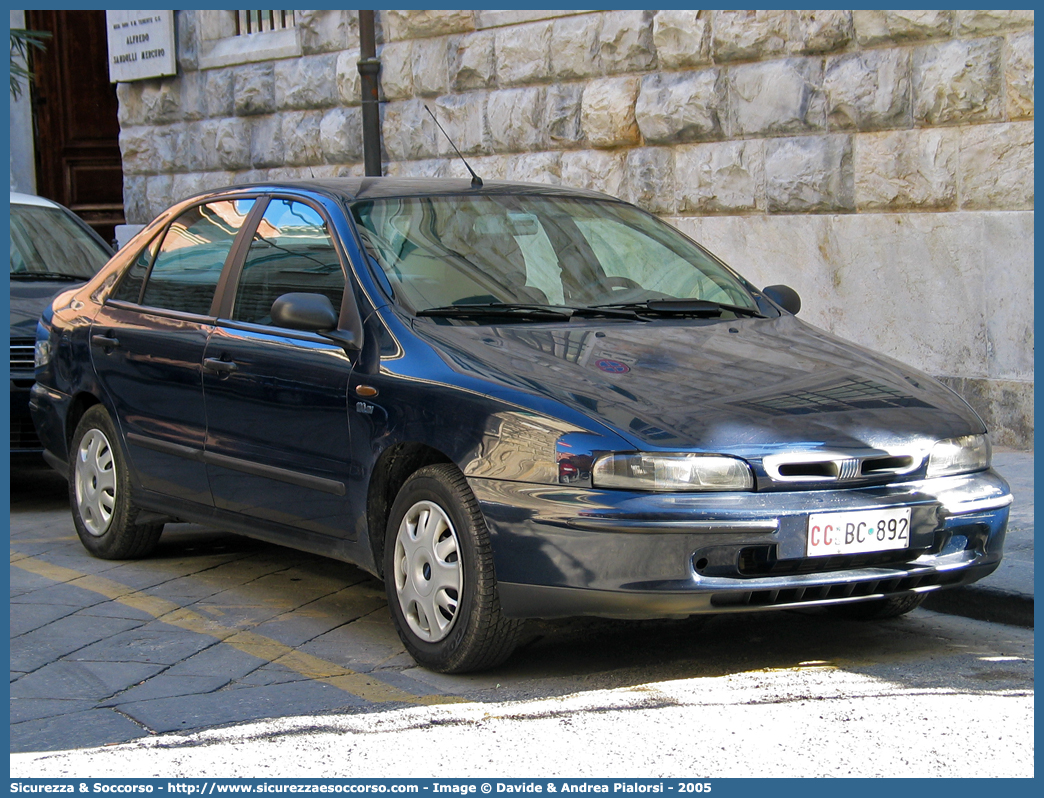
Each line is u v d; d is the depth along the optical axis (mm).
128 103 15648
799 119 9273
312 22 13203
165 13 14750
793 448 4121
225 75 14305
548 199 5770
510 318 4902
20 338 7469
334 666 4598
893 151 8750
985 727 3838
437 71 11945
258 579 5879
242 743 3824
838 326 9227
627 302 5266
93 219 18391
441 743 3787
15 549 6555
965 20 8281
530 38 11117
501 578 4176
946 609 5297
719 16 9695
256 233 5645
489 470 4223
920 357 8750
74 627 5125
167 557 6336
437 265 5082
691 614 4023
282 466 5125
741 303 5535
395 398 4582
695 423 4129
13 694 4332
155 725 4000
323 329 4852
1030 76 7977
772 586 4043
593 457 4039
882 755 3621
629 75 10461
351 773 3572
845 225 9078
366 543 4793
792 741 3740
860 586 4250
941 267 8562
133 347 5980
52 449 6629
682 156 10117
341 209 5254
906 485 4301
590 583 4023
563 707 4090
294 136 13562
